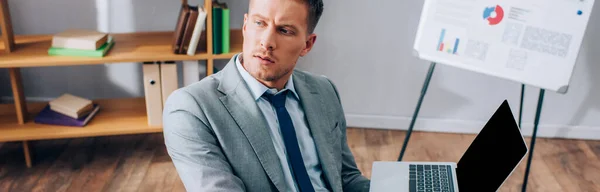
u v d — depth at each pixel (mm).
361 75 2957
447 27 2281
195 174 1232
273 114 1375
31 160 2514
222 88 1326
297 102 1455
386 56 2896
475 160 1558
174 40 2352
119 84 2920
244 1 2707
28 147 2477
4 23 2234
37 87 2900
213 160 1253
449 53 2297
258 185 1301
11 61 2188
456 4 2248
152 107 2473
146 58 2299
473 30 2238
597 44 2807
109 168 2533
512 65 2211
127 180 2441
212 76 1385
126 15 2701
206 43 2484
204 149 1250
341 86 2992
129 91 2943
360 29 2820
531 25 2150
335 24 2807
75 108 2467
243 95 1316
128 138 2824
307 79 1520
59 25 2707
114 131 2449
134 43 2482
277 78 1283
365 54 2891
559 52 2133
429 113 3064
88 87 2916
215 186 1214
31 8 2654
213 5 2354
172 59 2330
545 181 2633
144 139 2824
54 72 2865
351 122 3100
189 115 1262
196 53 2383
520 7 2156
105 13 2691
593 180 2666
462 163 1639
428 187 1538
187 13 2268
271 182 1316
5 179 2402
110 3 2670
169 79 2420
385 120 3086
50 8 2664
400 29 2820
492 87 2967
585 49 2832
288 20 1201
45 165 2533
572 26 2100
